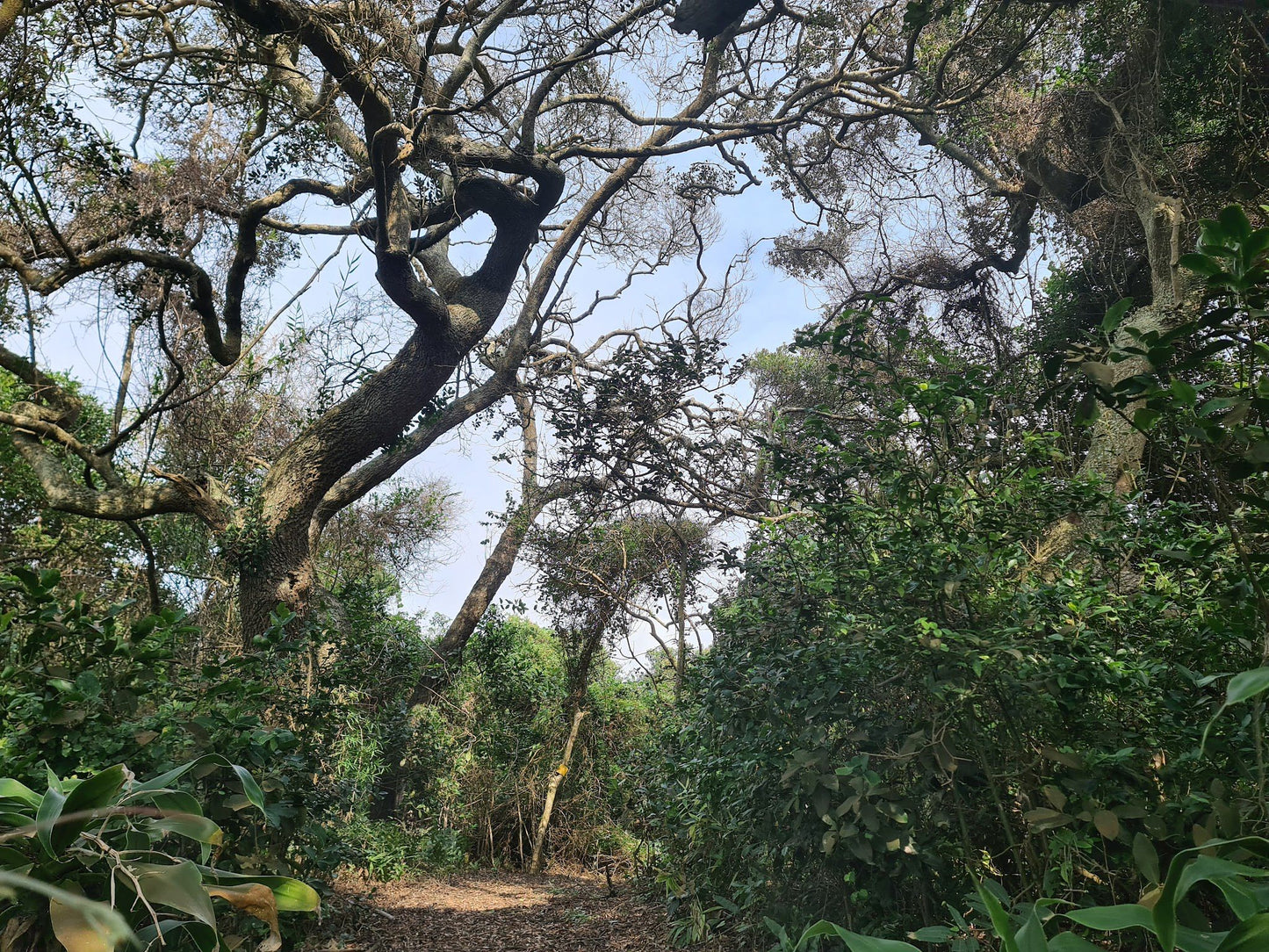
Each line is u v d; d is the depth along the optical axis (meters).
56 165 7.62
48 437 8.56
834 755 3.49
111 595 10.91
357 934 6.04
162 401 8.57
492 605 11.97
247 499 10.75
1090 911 1.00
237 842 3.27
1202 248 1.63
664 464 9.43
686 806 5.61
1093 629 3.11
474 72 10.16
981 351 10.86
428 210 9.88
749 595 4.54
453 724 11.85
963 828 2.92
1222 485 1.88
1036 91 9.71
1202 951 0.95
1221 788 2.18
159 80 7.68
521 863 10.38
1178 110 8.39
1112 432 5.32
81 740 3.04
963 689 2.84
